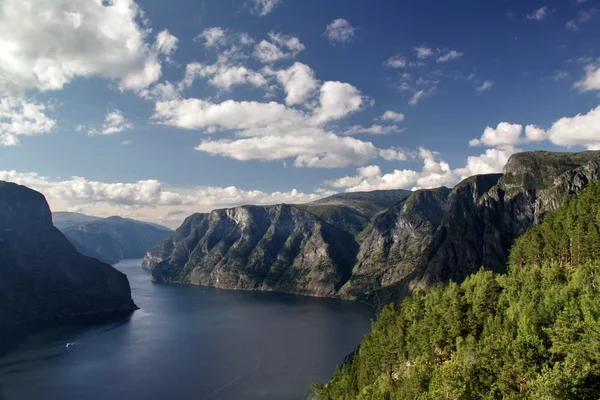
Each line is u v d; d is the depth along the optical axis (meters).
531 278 114.31
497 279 131.25
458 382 76.88
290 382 197.88
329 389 140.00
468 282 139.50
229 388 191.12
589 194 153.00
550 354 75.56
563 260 142.88
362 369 131.00
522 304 96.62
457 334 102.56
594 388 65.56
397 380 108.06
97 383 198.12
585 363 69.31
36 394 185.50
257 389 189.38
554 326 81.81
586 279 104.56
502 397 73.50
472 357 87.25
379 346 128.00
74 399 179.62
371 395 104.50
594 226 130.75
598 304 82.62
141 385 195.38
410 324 124.69
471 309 107.69
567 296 94.25
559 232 147.62
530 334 80.62
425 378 90.31
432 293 139.25
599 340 70.50
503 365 76.00
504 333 85.88
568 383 64.25
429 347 105.69
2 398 181.50
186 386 193.75
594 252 127.00
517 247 165.38
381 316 145.88
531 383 67.44
